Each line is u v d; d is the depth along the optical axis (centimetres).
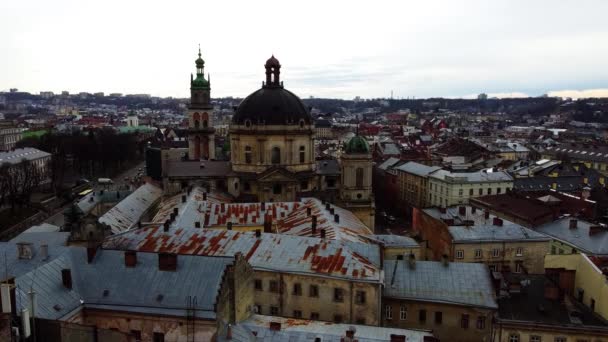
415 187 19538
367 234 10144
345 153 14138
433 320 7469
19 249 6762
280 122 14488
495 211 13462
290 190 14312
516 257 10088
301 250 7812
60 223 16888
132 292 6031
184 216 9875
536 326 6981
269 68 14912
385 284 7688
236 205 10706
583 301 7650
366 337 5753
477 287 7531
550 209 12262
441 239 10656
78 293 6047
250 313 6712
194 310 5716
